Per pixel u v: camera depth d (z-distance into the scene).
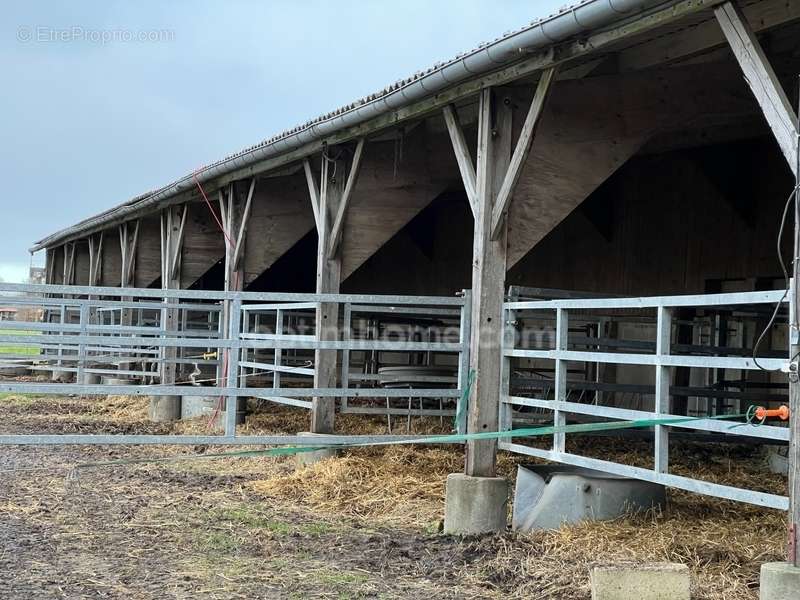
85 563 5.29
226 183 10.90
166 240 13.55
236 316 6.21
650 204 10.34
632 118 6.43
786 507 4.00
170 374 12.73
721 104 6.31
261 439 6.12
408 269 14.64
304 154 8.83
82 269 20.69
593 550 5.21
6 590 4.69
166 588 4.81
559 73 6.70
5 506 6.83
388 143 8.71
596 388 6.87
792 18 5.25
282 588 4.86
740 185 9.01
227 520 6.52
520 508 6.35
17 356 11.84
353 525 6.40
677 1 4.56
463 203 13.26
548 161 6.38
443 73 6.11
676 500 6.32
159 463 9.05
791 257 8.45
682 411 9.78
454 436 6.06
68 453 9.79
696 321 8.54
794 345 3.98
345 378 8.55
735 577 4.64
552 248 11.88
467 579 5.04
